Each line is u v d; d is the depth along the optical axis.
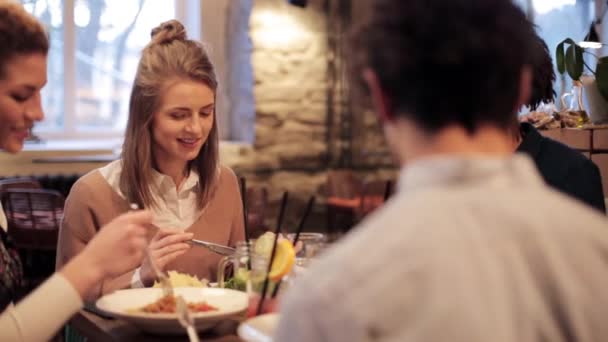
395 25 0.90
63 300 1.54
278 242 1.73
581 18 5.13
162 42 2.27
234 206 2.48
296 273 1.80
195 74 2.23
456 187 0.88
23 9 1.62
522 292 0.83
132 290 1.81
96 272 1.59
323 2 5.86
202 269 2.35
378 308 0.81
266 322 1.52
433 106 0.88
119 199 2.29
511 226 0.85
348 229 5.62
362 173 6.02
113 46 6.19
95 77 6.16
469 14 0.89
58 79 6.06
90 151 5.69
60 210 4.30
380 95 0.94
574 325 0.84
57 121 6.09
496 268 0.82
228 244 2.46
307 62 5.85
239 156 5.70
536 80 2.03
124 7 6.16
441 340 0.79
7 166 5.42
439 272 0.81
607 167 2.87
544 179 2.11
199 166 2.39
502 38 0.89
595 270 0.85
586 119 3.04
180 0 6.12
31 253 4.73
